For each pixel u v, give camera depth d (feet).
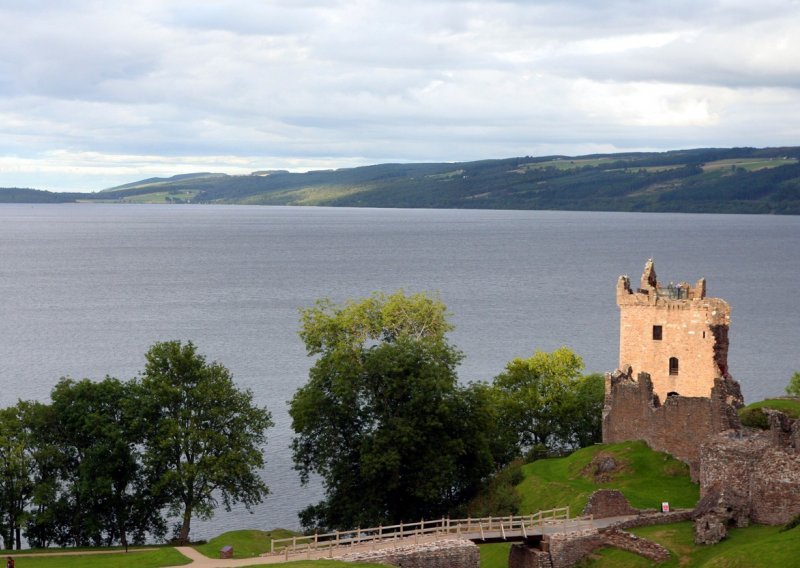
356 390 321.73
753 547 223.71
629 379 372.99
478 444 325.83
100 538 306.96
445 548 240.32
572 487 322.34
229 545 250.57
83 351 651.66
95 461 294.66
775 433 266.36
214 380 311.47
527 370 426.51
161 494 301.02
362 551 236.84
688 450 333.01
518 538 254.68
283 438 437.99
